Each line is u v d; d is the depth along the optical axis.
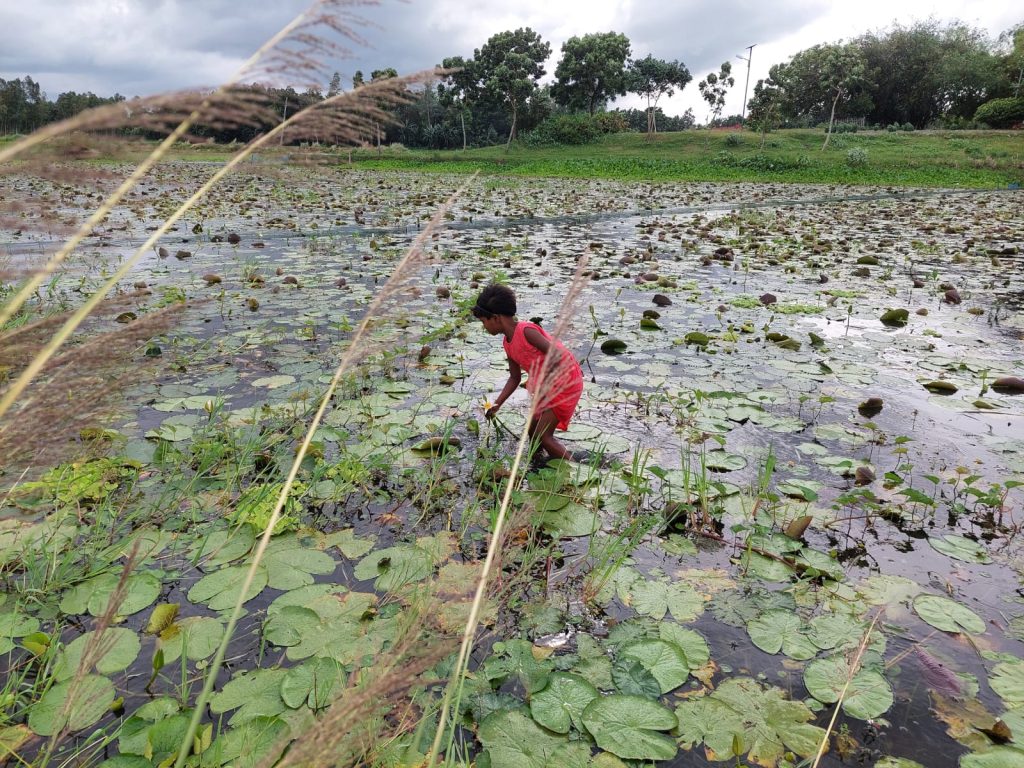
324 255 8.67
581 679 1.89
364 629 2.04
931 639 2.08
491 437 3.49
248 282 6.77
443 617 2.08
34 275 1.05
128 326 1.40
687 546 2.61
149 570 2.35
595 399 4.07
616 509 2.84
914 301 6.80
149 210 12.16
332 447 3.30
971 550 2.55
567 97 52.19
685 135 44.00
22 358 1.33
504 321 3.28
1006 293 7.16
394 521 2.71
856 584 2.36
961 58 50.47
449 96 50.50
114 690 1.80
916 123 54.81
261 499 2.69
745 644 2.07
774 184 27.45
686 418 3.77
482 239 10.71
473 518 2.72
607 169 34.81
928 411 3.93
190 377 4.16
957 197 20.98
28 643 1.89
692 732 1.72
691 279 7.84
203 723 1.71
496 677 1.90
